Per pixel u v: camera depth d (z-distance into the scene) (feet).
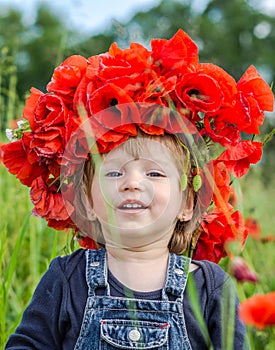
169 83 6.20
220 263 9.33
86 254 6.73
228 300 6.45
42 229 10.86
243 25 60.54
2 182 12.16
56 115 6.49
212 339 6.48
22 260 11.12
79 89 6.42
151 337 6.23
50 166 6.73
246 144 6.68
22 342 6.65
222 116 6.59
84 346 6.32
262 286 9.12
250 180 13.93
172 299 6.39
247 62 59.41
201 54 57.36
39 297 6.72
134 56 6.38
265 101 6.77
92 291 6.48
